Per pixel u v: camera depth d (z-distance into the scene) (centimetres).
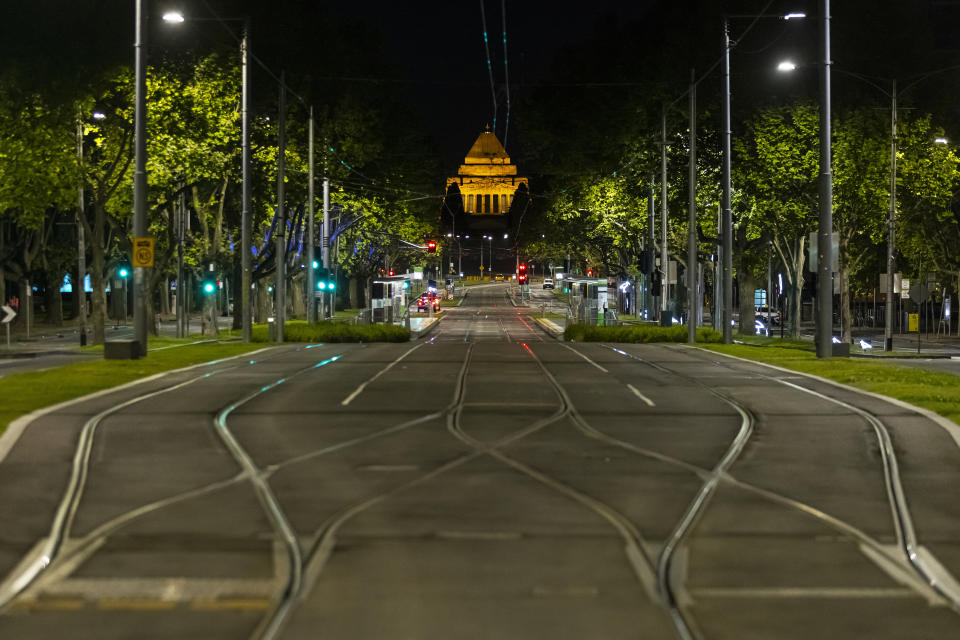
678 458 2125
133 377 3881
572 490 1777
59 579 1216
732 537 1438
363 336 8012
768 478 1902
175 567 1266
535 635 1012
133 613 1086
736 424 2659
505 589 1173
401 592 1158
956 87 7806
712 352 5888
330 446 2275
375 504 1650
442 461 2080
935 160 7644
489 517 1555
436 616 1072
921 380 3791
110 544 1385
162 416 2758
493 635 1012
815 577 1235
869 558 1327
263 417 2772
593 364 4825
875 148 7438
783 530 1482
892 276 7400
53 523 1516
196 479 1875
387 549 1357
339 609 1095
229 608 1102
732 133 8219
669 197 9050
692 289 7094
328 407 3009
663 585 1195
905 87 7581
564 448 2256
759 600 1138
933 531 1487
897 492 1777
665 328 7912
